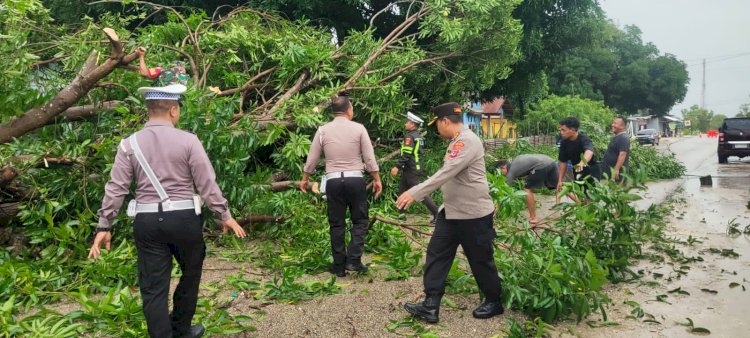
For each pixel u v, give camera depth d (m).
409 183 7.98
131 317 3.64
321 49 8.14
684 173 17.62
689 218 8.82
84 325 3.67
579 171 7.17
